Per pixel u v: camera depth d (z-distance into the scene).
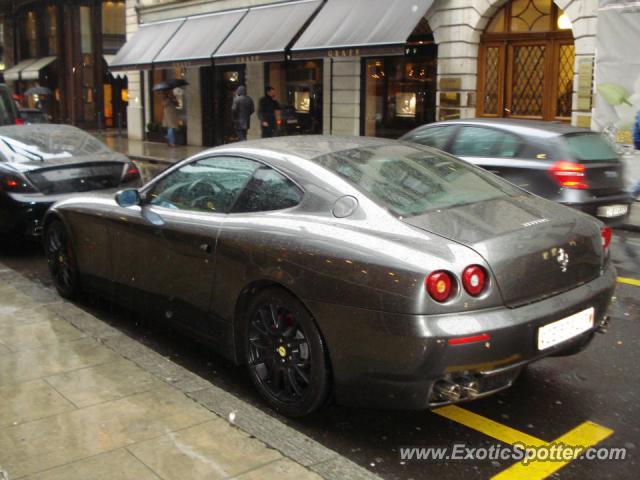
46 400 3.91
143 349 4.70
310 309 3.66
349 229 3.68
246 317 4.14
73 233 5.76
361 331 3.45
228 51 20.03
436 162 4.49
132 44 25.66
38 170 7.92
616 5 12.95
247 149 4.52
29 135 8.74
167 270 4.73
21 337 4.93
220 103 23.62
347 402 3.64
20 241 8.58
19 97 36.38
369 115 18.50
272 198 4.16
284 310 3.91
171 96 23.80
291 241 3.80
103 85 37.56
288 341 3.89
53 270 6.18
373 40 15.75
